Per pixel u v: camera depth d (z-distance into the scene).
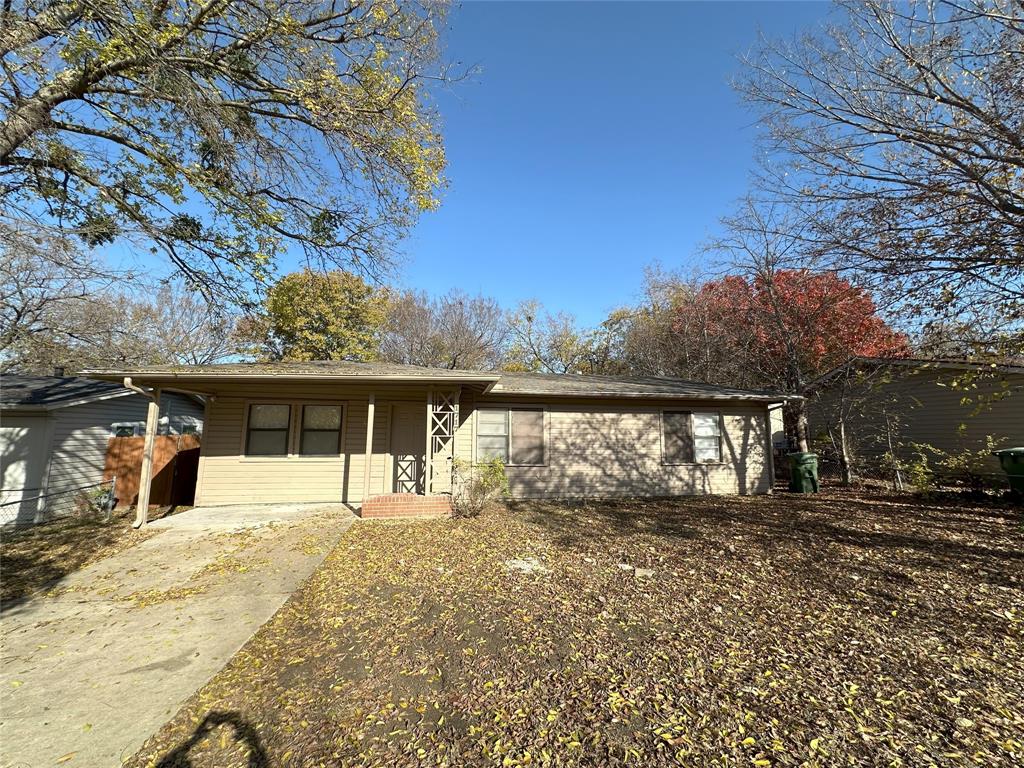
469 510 8.95
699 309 19.70
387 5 6.89
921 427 13.47
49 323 13.46
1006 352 7.29
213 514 9.28
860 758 2.41
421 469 11.03
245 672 3.43
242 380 8.80
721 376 19.09
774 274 13.75
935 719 2.72
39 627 4.30
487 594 4.89
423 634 3.99
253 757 2.51
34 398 10.09
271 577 5.59
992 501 9.58
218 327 9.37
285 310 23.69
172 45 5.89
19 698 3.12
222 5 5.86
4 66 4.89
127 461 11.06
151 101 6.40
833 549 6.41
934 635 3.81
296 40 6.54
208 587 5.31
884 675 3.21
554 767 2.39
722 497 11.74
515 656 3.57
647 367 24.61
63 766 2.45
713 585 5.09
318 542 7.08
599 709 2.87
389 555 6.35
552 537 7.34
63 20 5.20
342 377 8.79
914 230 6.71
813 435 15.98
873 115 6.53
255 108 7.28
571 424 11.80
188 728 2.77
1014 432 11.60
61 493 9.42
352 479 10.72
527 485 11.41
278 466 10.48
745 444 12.73
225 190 7.34
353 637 3.97
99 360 15.96
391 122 7.53
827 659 3.45
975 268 6.63
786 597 4.71
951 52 5.91
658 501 11.10
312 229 8.73
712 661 3.43
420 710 2.91
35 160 6.53
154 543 7.24
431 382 9.37
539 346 31.72
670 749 2.50
